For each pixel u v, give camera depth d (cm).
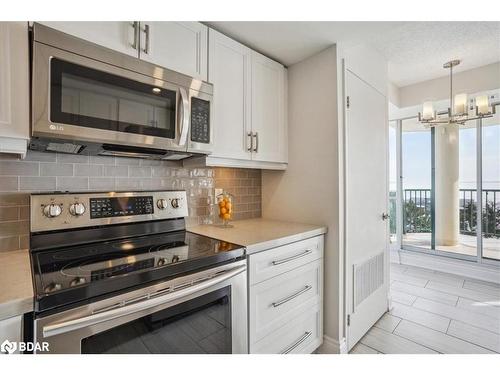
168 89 127
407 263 395
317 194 185
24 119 92
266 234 154
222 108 156
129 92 115
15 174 117
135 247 123
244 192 215
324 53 180
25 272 90
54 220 118
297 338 156
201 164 157
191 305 100
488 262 338
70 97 100
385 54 259
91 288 78
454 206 378
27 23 93
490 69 289
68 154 132
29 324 72
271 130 189
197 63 143
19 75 91
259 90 179
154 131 123
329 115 178
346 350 179
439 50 255
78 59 102
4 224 114
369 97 219
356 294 193
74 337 75
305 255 162
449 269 355
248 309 128
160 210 152
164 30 129
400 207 419
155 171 163
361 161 203
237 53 165
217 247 123
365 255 208
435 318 231
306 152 192
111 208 135
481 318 231
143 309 86
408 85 354
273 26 154
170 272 97
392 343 193
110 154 139
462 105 264
